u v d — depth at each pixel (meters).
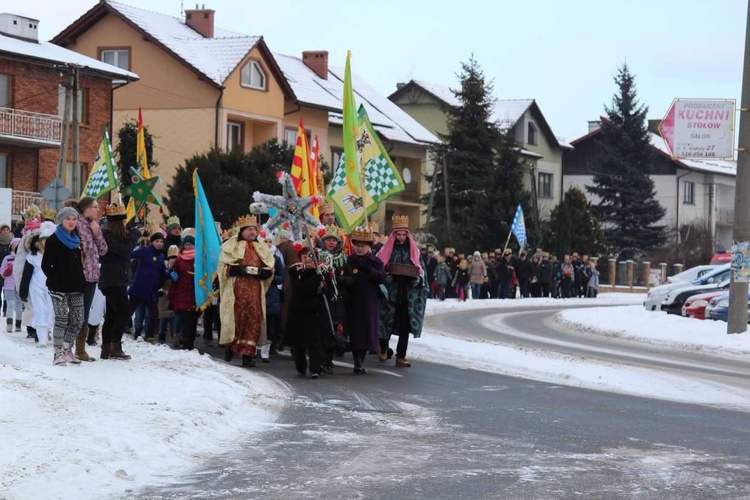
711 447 12.02
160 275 21.77
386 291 18.84
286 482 9.82
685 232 98.00
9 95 50.22
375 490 9.52
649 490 9.68
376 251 23.27
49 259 15.74
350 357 21.39
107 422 11.67
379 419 13.64
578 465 10.79
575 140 104.31
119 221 17.16
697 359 23.62
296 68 75.94
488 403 15.30
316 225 19.58
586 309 41.62
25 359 16.31
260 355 20.64
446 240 76.12
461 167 81.00
